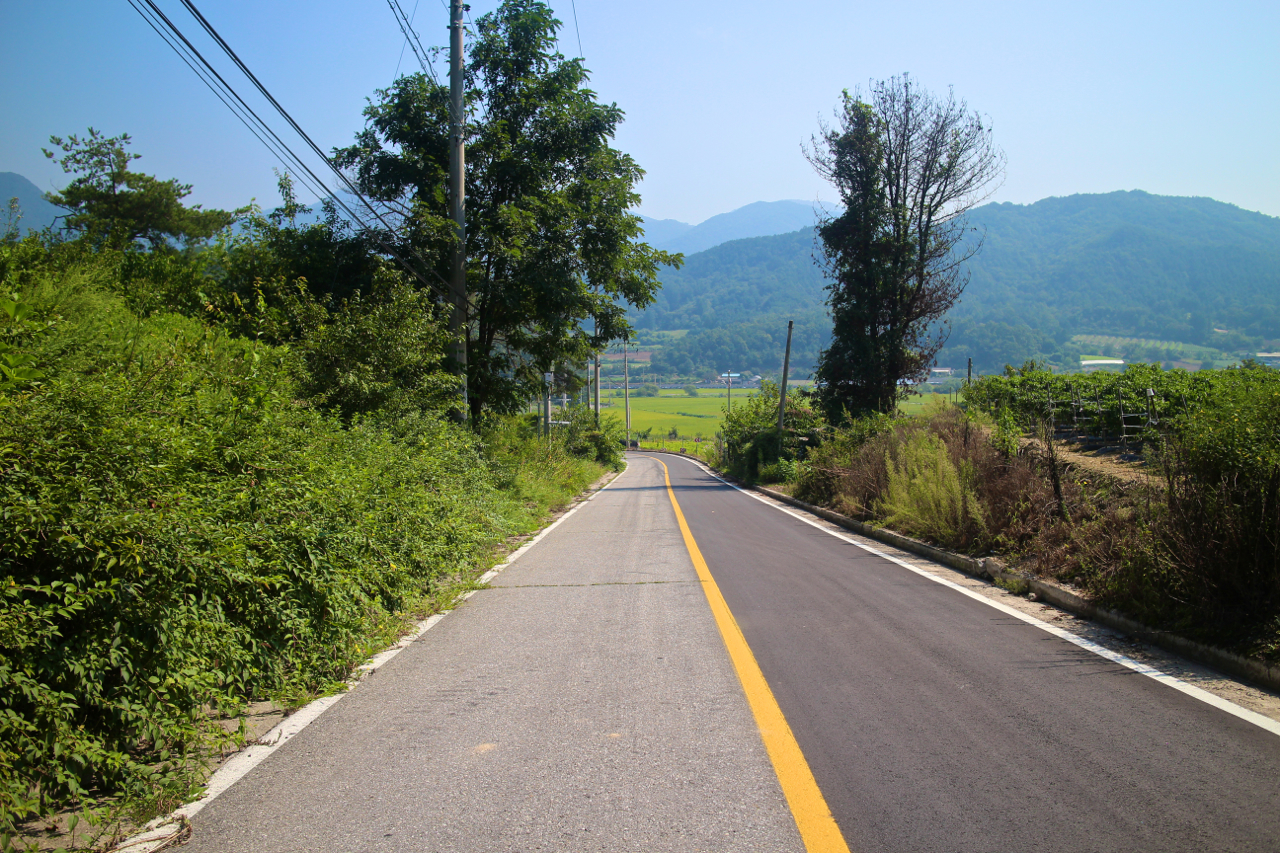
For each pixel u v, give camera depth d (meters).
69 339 5.89
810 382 35.41
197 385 6.07
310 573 5.04
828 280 30.83
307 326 12.41
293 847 2.78
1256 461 5.36
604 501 21.84
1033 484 9.31
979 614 6.50
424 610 6.82
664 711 4.18
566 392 31.06
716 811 3.00
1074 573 7.10
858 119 29.17
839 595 7.39
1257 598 4.94
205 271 16.91
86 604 3.32
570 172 20.30
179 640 3.62
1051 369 21.81
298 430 6.90
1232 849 2.65
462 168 16.00
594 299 20.02
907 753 3.55
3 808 2.68
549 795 3.18
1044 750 3.56
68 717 3.06
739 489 27.50
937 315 29.59
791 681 4.67
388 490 7.71
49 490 3.41
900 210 29.62
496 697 4.47
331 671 4.92
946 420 14.43
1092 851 2.66
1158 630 5.41
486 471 14.13
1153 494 6.95
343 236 17.61
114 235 16.62
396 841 2.81
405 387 13.27
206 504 4.47
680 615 6.55
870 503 14.26
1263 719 3.93
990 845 2.71
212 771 3.48
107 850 2.77
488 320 20.41
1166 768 3.34
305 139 9.02
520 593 7.68
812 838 2.77
